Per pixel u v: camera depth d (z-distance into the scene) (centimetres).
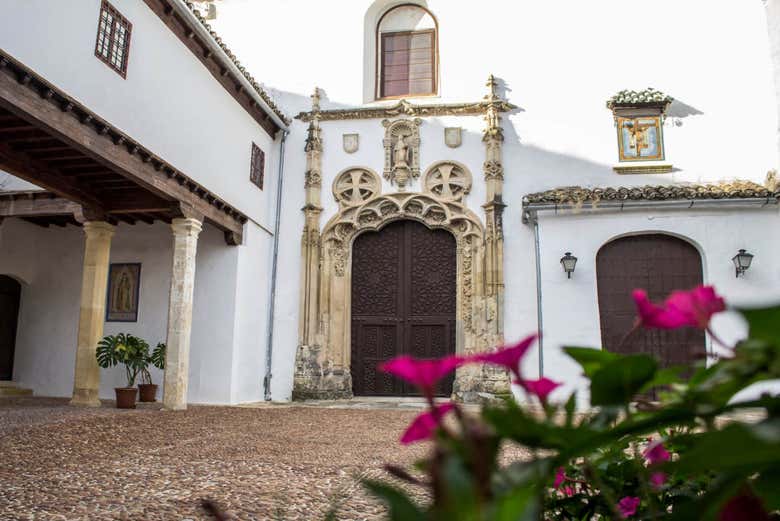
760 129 1272
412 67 1501
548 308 1216
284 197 1412
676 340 1158
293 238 1391
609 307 1223
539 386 76
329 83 1466
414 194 1360
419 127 1395
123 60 876
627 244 1246
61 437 674
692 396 67
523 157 1348
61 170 967
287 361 1332
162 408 1037
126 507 376
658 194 1199
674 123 1314
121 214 1152
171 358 1030
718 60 1322
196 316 1235
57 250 1406
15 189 1145
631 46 1367
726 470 64
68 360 1349
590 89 1363
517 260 1291
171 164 995
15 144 851
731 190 1180
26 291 1395
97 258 1085
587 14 1399
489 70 1413
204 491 425
